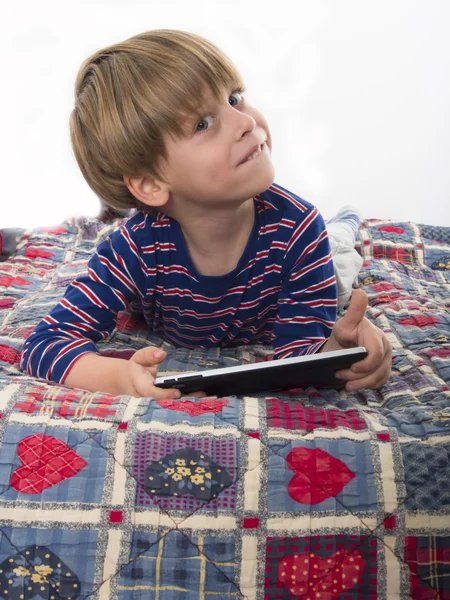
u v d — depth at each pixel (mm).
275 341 1083
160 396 892
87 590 730
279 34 2508
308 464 764
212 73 873
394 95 2520
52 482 755
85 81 969
